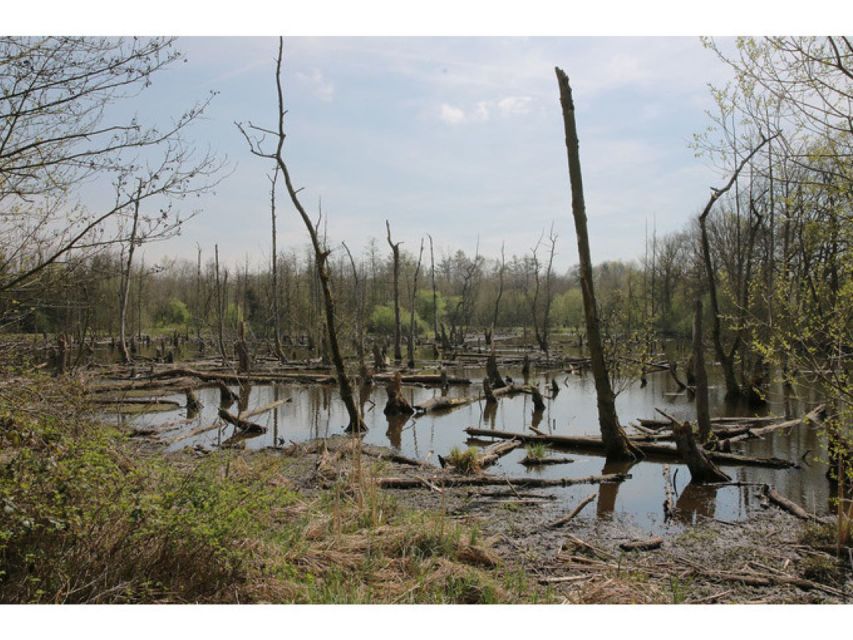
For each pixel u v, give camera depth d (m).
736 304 8.63
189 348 42.53
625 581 5.96
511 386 23.48
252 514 5.54
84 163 5.32
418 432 15.77
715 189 17.69
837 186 6.98
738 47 6.88
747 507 9.21
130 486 5.07
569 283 75.62
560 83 12.41
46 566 4.47
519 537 7.79
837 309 6.92
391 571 5.96
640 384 26.05
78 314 14.56
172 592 4.70
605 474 11.03
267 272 41.88
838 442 7.09
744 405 19.20
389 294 54.75
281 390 23.95
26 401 5.08
